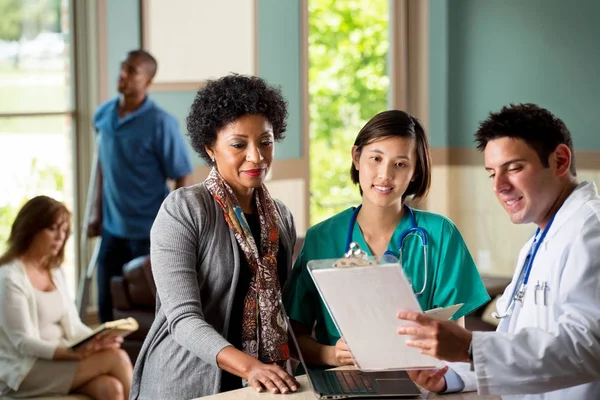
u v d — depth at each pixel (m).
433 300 2.72
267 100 2.62
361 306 2.18
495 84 8.74
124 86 5.71
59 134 6.41
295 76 7.84
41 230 4.18
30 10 6.21
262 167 2.63
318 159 8.99
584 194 2.27
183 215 2.59
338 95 9.09
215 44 7.18
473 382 2.46
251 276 2.66
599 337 2.08
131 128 5.71
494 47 8.72
